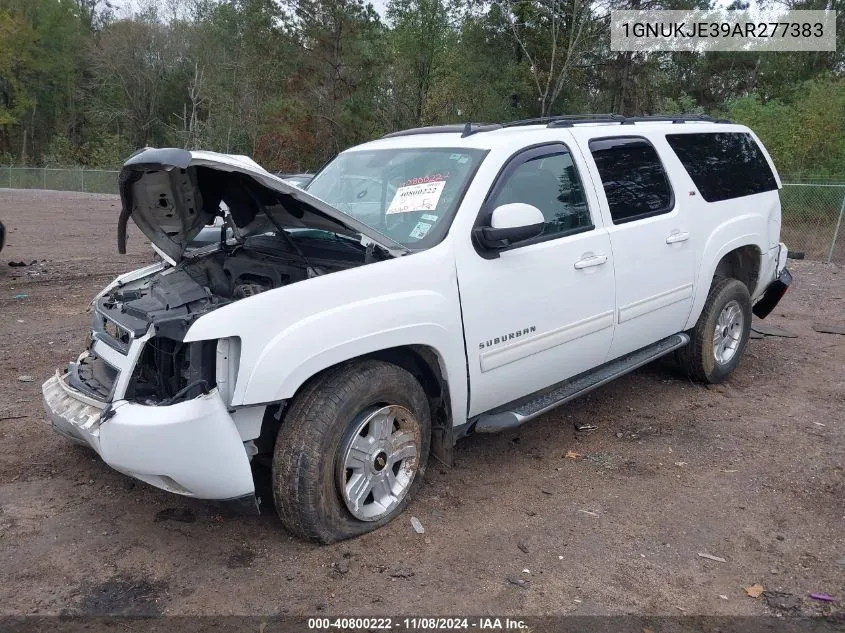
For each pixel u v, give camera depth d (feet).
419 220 12.79
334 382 10.96
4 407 16.92
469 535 11.80
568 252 13.93
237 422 10.45
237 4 149.18
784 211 50.42
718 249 17.93
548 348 13.79
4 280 33.24
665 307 16.58
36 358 20.80
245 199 12.50
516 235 12.19
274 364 10.12
